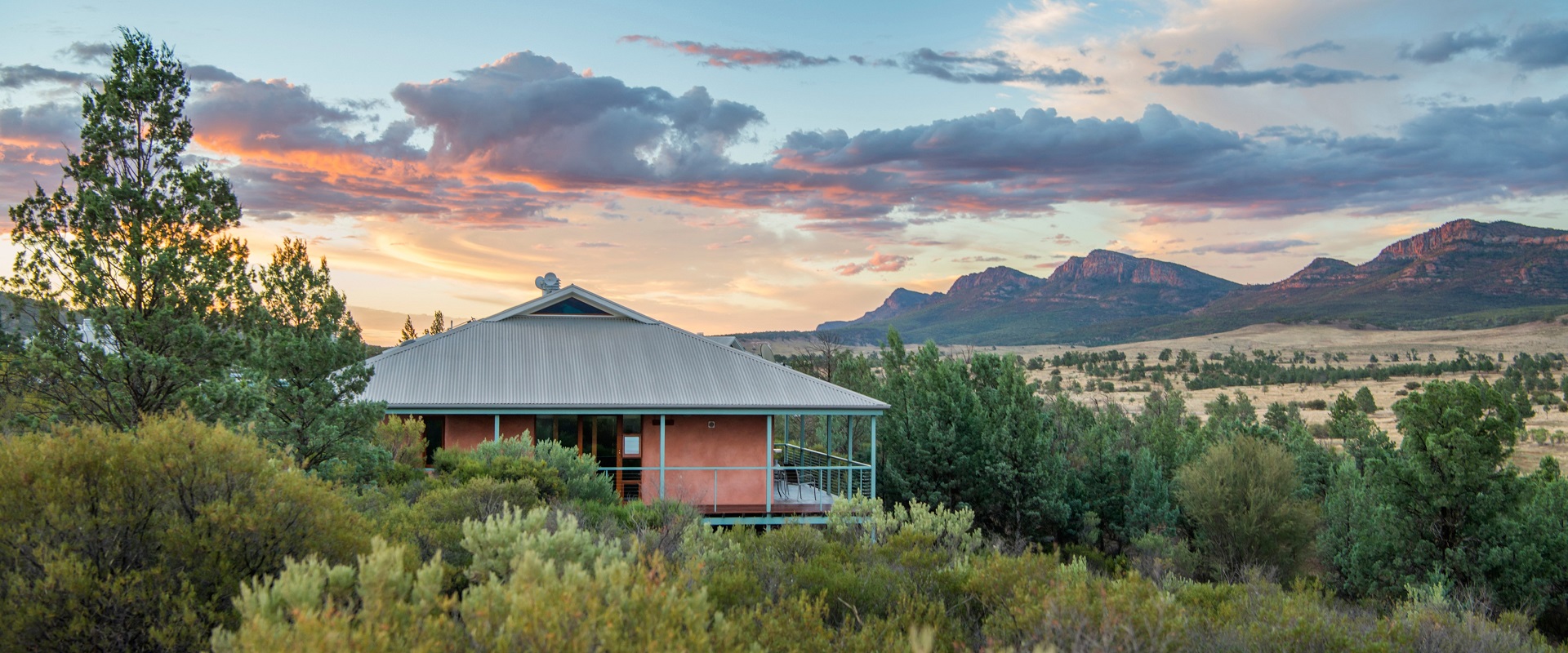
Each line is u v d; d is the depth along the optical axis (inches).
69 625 224.4
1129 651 263.9
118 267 516.7
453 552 364.8
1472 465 944.3
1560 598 921.5
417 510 430.0
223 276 544.4
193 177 536.4
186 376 499.2
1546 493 1043.9
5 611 220.8
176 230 539.2
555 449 698.8
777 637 251.9
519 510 296.8
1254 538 1064.8
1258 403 4104.3
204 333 513.7
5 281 488.4
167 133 542.9
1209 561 1099.9
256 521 259.4
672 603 204.5
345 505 331.6
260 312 575.2
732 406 829.2
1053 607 272.8
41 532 239.1
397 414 802.2
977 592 349.4
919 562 399.2
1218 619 342.3
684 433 884.0
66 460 257.6
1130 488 1179.9
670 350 941.2
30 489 248.2
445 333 938.1
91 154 522.6
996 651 257.1
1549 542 948.0
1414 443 987.9
